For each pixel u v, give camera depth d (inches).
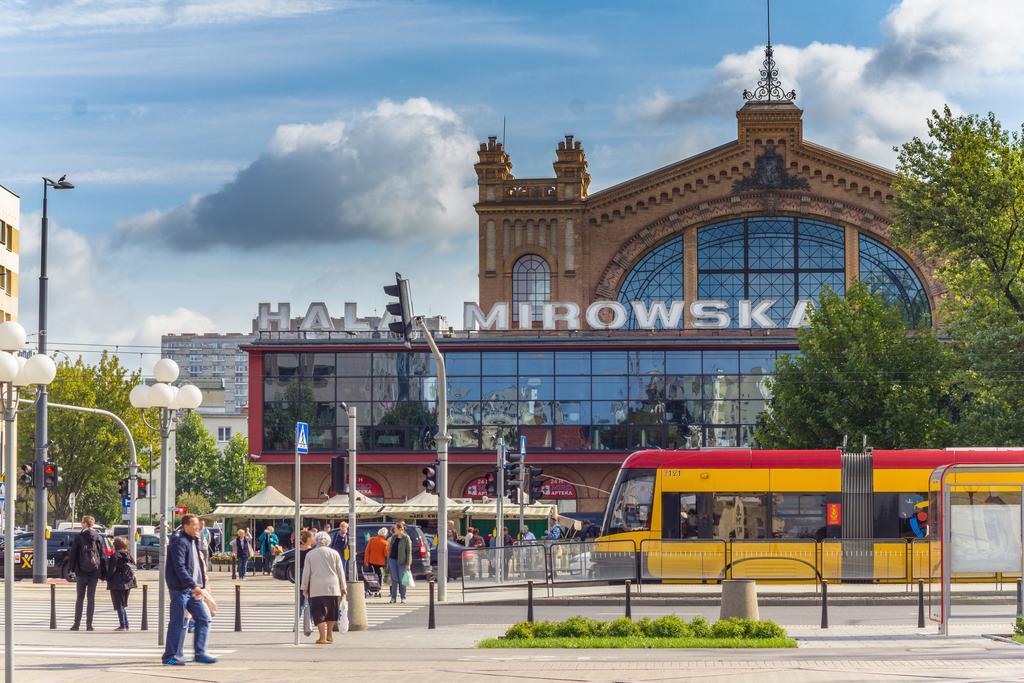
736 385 2901.1
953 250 2070.6
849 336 2390.5
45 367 919.7
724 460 1561.3
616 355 2925.7
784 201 3043.8
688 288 3063.5
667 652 892.6
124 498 2393.0
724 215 3065.9
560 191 3127.5
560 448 2918.3
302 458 2957.7
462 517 2578.7
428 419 2952.8
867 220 3016.7
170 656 796.6
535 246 3112.7
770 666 779.4
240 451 7042.3
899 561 1418.6
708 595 1380.4
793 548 1421.0
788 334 2933.1
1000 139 2053.4
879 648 911.0
